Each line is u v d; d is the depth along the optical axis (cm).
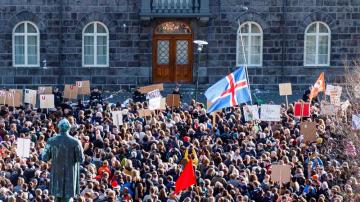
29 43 9612
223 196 5241
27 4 9575
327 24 9631
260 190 5512
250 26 9612
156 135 6662
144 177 5662
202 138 6512
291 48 9638
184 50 9656
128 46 9612
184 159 5959
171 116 7269
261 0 9581
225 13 9575
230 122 7031
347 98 8100
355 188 5494
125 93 9538
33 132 6594
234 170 5669
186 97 9394
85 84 8262
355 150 6197
